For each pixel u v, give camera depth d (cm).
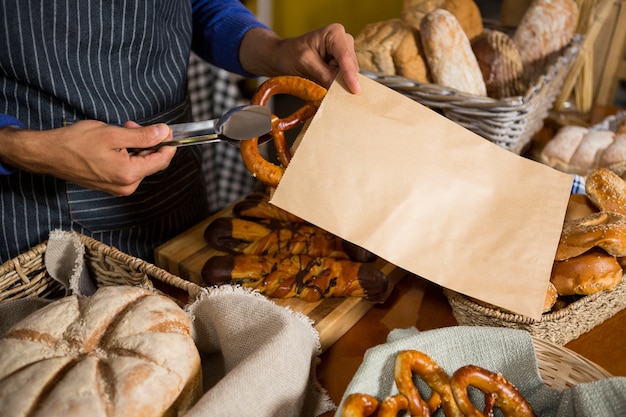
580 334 91
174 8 107
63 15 91
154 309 72
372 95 80
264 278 97
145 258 118
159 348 66
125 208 111
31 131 81
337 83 80
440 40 125
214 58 126
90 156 77
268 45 113
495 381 71
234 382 66
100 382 63
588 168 130
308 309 94
